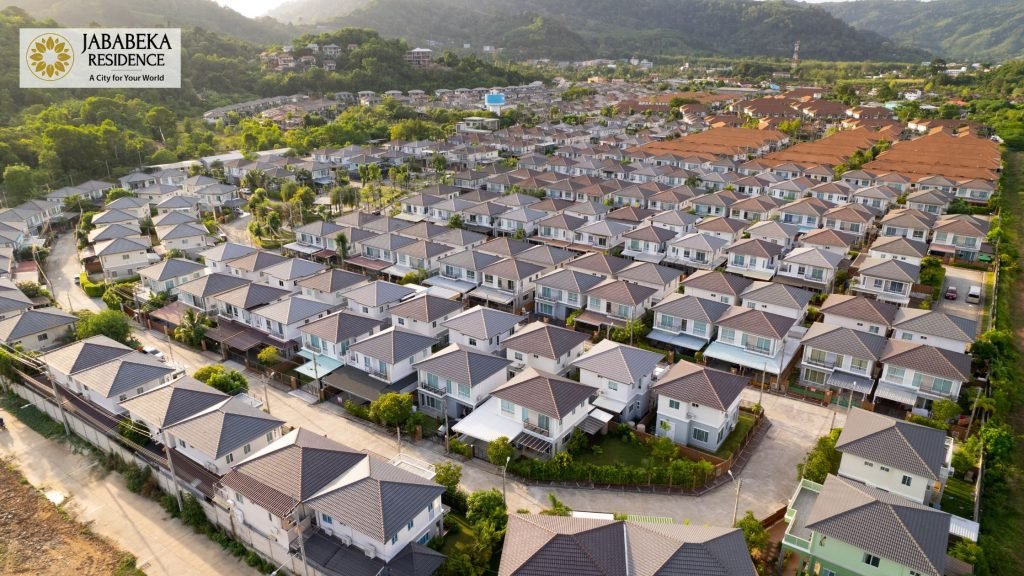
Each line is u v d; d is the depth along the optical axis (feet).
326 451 134.31
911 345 176.04
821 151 482.69
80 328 206.90
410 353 182.39
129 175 422.41
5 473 159.53
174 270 248.52
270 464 131.44
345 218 318.24
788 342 200.34
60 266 296.10
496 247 265.95
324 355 196.95
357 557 118.42
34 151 424.87
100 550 134.82
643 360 174.50
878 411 175.11
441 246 268.82
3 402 190.90
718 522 136.15
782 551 122.93
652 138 600.80
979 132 576.61
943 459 130.21
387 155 495.82
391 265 271.08
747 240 267.18
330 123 623.36
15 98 524.93
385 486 123.44
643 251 284.00
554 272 236.22
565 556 102.12
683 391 158.20
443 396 171.12
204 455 144.66
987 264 275.80
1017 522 134.92
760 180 388.37
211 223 349.82
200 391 163.43
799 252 253.65
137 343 211.20
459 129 631.15
